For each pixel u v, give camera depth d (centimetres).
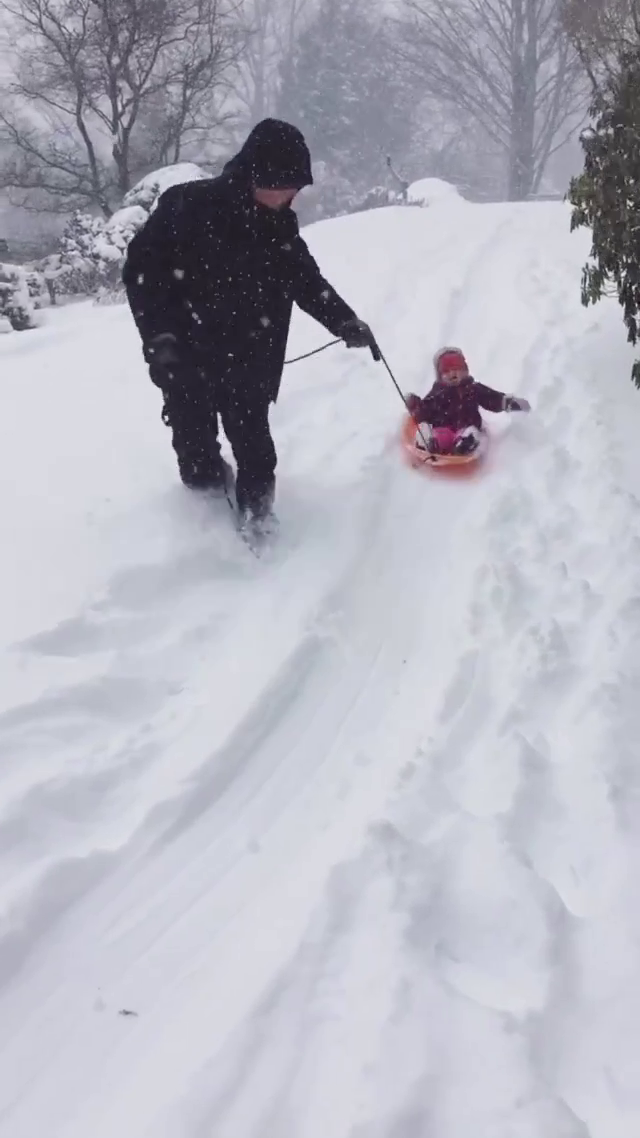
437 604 416
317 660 374
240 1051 219
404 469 545
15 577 409
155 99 2458
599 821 285
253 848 285
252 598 414
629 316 548
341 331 454
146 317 411
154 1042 226
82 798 298
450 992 229
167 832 291
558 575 413
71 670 351
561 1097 207
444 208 1405
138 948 253
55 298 1481
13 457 554
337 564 437
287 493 510
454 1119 201
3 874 269
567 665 354
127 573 411
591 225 563
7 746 312
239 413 434
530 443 555
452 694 346
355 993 231
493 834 278
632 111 514
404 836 277
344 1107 204
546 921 250
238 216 402
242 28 3034
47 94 2498
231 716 336
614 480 481
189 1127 202
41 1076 220
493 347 712
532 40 3391
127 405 647
